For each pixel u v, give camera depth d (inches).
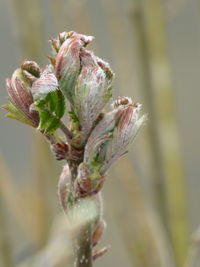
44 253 10.0
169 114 18.5
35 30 17.7
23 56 17.8
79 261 8.4
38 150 17.7
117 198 17.0
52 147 8.4
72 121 8.3
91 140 8.2
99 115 8.4
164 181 18.3
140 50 18.4
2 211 17.4
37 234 16.9
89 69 8.1
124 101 8.7
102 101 8.2
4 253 17.2
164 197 18.3
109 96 8.3
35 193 17.5
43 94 8.2
